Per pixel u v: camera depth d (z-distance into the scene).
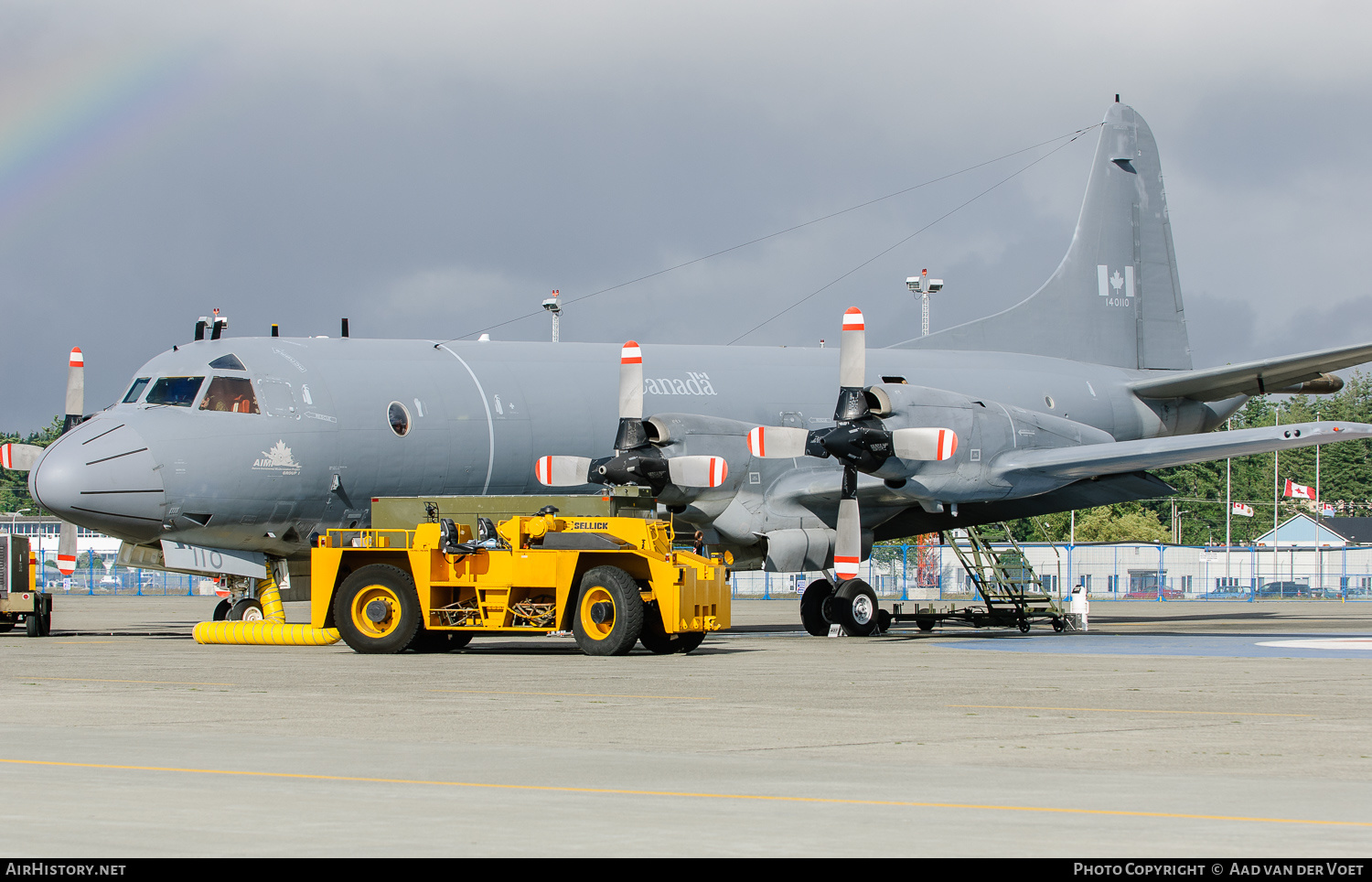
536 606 28.94
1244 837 9.91
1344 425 32.75
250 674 23.78
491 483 37.16
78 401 38.62
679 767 13.39
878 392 34.97
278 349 35.47
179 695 20.12
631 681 22.72
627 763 13.61
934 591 101.50
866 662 27.08
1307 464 177.50
